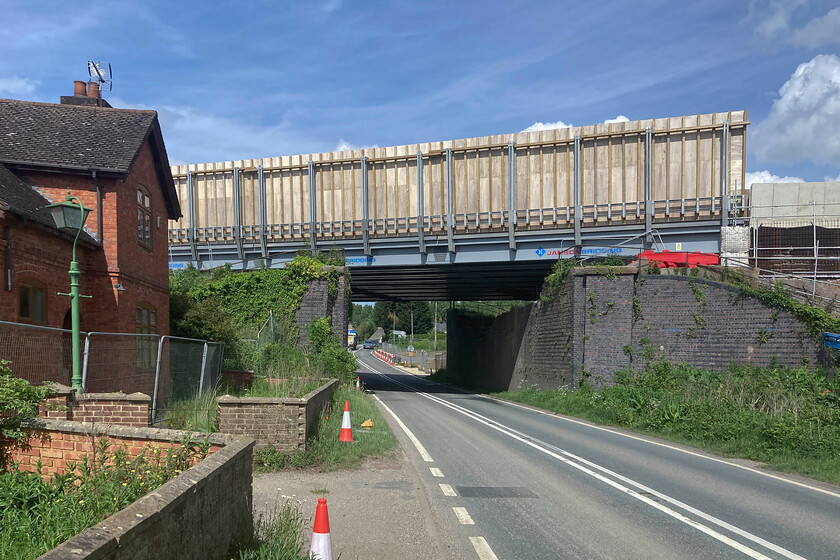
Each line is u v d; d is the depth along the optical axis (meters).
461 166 28.80
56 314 12.83
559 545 6.31
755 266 23.62
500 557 5.92
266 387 17.31
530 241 27.95
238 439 5.80
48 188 14.18
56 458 6.28
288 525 5.63
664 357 22.25
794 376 17.86
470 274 33.38
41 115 16.66
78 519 4.80
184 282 30.31
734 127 25.25
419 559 5.77
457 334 51.97
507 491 8.83
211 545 4.47
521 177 28.08
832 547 6.36
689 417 15.98
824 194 26.39
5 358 8.30
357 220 30.39
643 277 22.88
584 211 26.92
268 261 31.95
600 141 26.89
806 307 19.39
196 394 14.24
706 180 25.77
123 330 14.75
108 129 16.20
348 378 26.92
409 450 12.49
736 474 10.59
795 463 11.41
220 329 21.00
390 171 29.94
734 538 6.62
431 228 29.11
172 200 18.64
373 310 166.88
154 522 3.52
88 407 9.48
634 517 7.47
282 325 29.11
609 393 21.20
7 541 4.53
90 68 20.89
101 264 14.37
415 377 59.25
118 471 5.62
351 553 5.88
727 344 21.02
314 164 30.77
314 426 11.61
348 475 9.48
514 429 16.73
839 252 24.86
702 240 26.00
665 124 25.91
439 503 8.06
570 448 13.22
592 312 23.42
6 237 10.94
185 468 5.80
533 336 30.39
